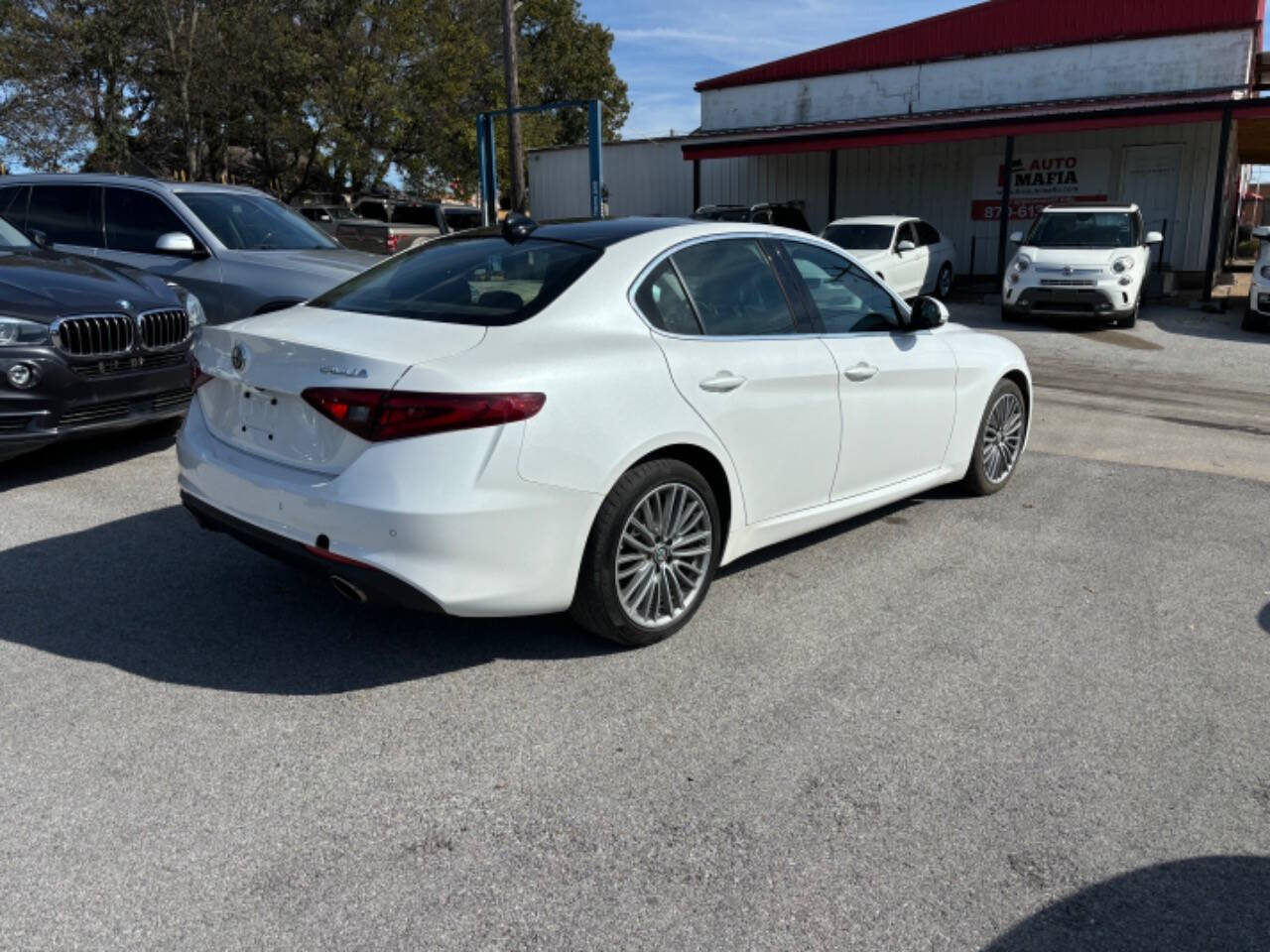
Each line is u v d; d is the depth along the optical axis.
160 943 2.33
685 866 2.63
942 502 5.93
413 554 3.21
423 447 3.19
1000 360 5.77
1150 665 3.84
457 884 2.55
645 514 3.73
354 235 20.55
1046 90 22.77
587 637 3.98
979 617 4.26
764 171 26.23
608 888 2.54
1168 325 15.17
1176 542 5.26
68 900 2.46
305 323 3.75
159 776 2.99
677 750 3.19
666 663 3.78
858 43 24.94
